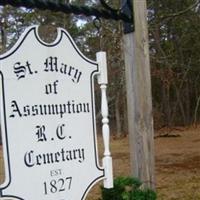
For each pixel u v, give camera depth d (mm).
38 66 3789
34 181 3734
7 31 11359
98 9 4301
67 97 3891
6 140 3652
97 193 7109
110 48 7020
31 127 3742
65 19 9867
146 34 4383
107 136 4070
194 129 21406
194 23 10000
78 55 3953
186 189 7777
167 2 8883
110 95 11336
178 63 10477
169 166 10594
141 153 4398
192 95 23391
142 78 4375
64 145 3857
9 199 3662
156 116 16844
